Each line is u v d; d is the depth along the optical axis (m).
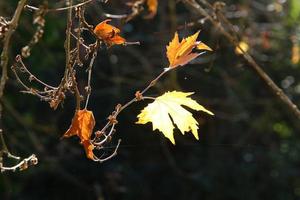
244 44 6.15
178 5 9.91
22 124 9.01
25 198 10.63
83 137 3.01
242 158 12.34
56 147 10.00
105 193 10.82
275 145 12.66
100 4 8.19
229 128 12.08
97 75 10.13
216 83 10.75
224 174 12.08
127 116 10.53
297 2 11.05
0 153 3.13
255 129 12.41
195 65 10.27
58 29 9.04
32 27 8.12
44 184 10.77
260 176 12.38
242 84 11.50
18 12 2.95
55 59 9.52
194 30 7.38
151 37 10.18
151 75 9.85
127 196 11.22
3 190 9.73
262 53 11.38
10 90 9.73
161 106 2.91
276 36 10.44
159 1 9.59
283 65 12.05
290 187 12.55
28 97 9.86
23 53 3.01
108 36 3.07
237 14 8.89
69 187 10.84
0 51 5.25
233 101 11.02
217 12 4.50
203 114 11.24
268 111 12.09
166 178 11.75
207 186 11.79
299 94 12.61
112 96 10.41
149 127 10.58
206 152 12.05
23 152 9.60
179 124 2.86
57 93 3.03
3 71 2.97
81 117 3.02
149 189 11.50
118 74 10.33
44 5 2.98
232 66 10.27
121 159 11.01
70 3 3.01
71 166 10.47
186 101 2.93
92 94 10.20
